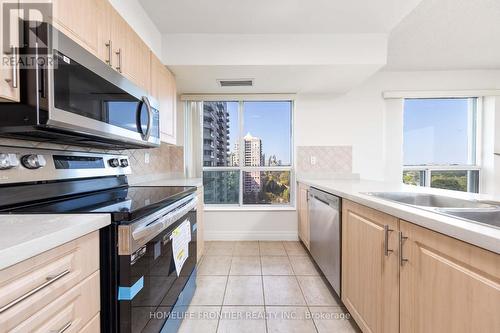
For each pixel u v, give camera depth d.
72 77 0.98
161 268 1.27
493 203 1.31
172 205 1.43
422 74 3.49
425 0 1.96
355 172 3.44
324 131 3.42
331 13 2.00
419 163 3.67
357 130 3.44
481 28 2.37
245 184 3.53
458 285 0.76
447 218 0.86
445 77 3.50
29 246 0.56
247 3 1.88
